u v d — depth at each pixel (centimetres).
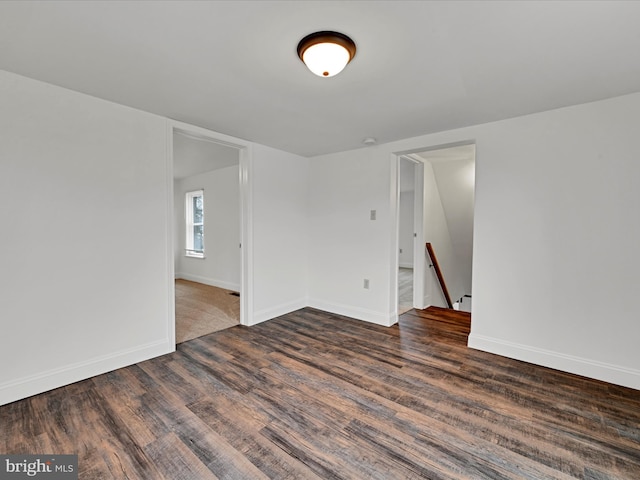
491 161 270
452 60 170
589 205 229
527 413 186
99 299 229
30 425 171
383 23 138
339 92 211
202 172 580
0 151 186
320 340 303
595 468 144
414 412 186
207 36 149
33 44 156
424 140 310
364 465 145
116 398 199
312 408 190
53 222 206
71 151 212
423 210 415
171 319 272
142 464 145
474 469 143
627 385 216
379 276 352
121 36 149
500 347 269
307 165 418
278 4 127
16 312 193
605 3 124
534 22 137
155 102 230
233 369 241
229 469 142
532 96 216
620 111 217
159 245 262
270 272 369
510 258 263
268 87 203
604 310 225
